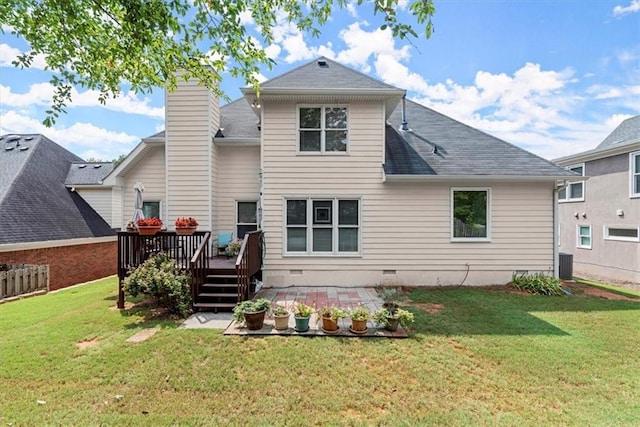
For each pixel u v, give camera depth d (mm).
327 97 9453
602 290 9594
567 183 9805
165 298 6805
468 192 9914
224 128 11375
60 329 5906
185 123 10406
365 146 9711
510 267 9844
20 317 6723
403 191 9781
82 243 13570
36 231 12086
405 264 9805
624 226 12648
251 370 4469
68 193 15273
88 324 6223
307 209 9711
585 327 6184
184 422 3410
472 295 8570
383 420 3465
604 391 4031
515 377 4336
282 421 3445
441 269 9836
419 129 11453
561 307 7520
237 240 10547
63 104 5727
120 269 7512
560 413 3592
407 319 5801
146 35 4461
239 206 11125
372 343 5359
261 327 6008
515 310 7230
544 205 9844
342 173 9719
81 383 4113
